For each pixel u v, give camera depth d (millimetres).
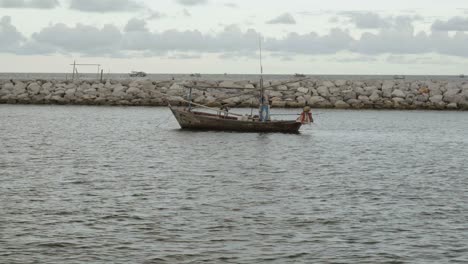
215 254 19203
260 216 23625
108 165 36250
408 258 19078
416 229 22094
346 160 40188
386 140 53906
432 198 27531
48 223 22234
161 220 22859
